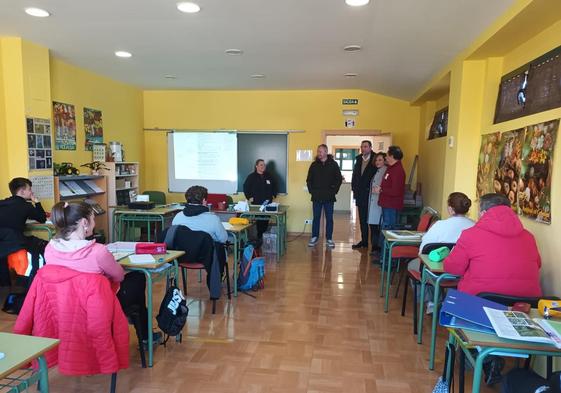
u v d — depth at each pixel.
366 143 6.01
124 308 2.55
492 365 2.18
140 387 2.39
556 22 2.66
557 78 2.56
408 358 2.79
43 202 4.53
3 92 4.22
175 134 7.41
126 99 6.81
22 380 1.56
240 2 3.03
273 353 2.84
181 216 3.54
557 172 2.41
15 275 3.73
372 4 2.96
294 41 4.04
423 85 5.54
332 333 3.18
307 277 4.70
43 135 4.51
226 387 2.40
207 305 3.76
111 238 5.74
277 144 7.27
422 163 6.57
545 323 1.64
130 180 6.56
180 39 4.07
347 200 10.98
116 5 3.16
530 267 2.21
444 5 2.83
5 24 3.67
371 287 4.35
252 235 6.09
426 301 3.48
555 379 1.32
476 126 3.87
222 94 7.31
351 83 6.33
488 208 2.40
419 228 4.27
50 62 4.93
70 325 1.98
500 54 3.52
